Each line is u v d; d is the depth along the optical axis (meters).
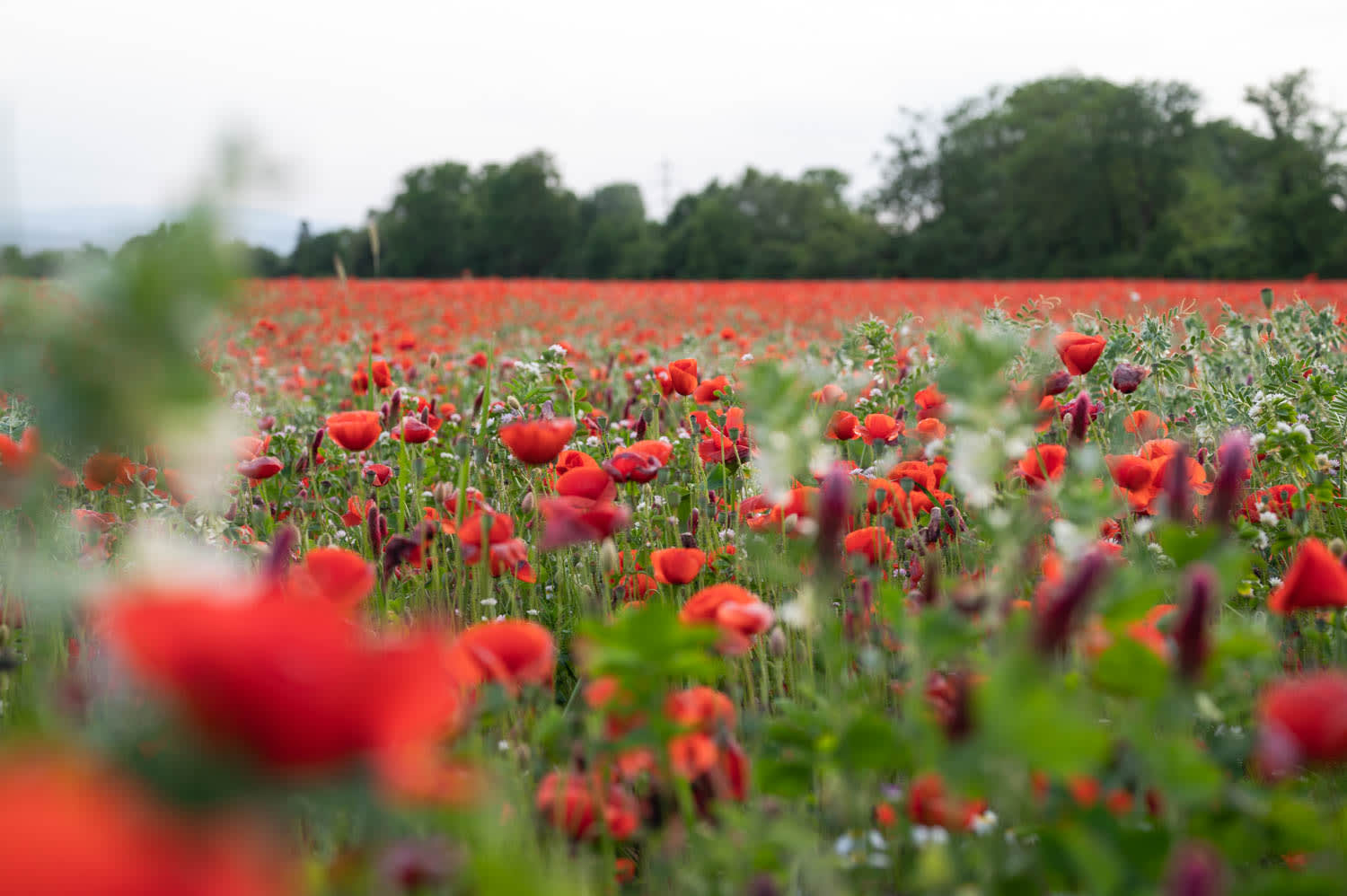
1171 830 1.03
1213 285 24.92
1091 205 70.19
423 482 3.32
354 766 0.57
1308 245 58.22
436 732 0.99
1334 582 1.17
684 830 1.25
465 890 0.83
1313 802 1.39
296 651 0.53
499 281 26.75
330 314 15.91
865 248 76.38
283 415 5.55
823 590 1.32
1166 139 69.44
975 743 0.91
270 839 0.54
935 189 83.88
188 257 0.59
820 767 1.19
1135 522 2.11
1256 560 2.30
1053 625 0.96
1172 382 3.68
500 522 1.96
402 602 2.39
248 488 3.29
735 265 75.25
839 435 2.71
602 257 79.06
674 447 3.62
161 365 0.62
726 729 1.28
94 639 1.76
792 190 82.12
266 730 0.51
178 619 0.50
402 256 82.88
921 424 2.84
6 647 1.66
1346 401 3.04
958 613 1.24
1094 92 80.62
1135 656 1.03
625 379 6.43
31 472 1.44
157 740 0.61
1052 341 3.06
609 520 1.79
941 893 1.05
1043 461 1.92
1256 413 3.04
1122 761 1.07
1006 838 1.15
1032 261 71.38
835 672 1.33
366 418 2.69
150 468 2.58
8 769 0.46
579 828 1.19
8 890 0.41
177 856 0.46
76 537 1.92
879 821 1.33
